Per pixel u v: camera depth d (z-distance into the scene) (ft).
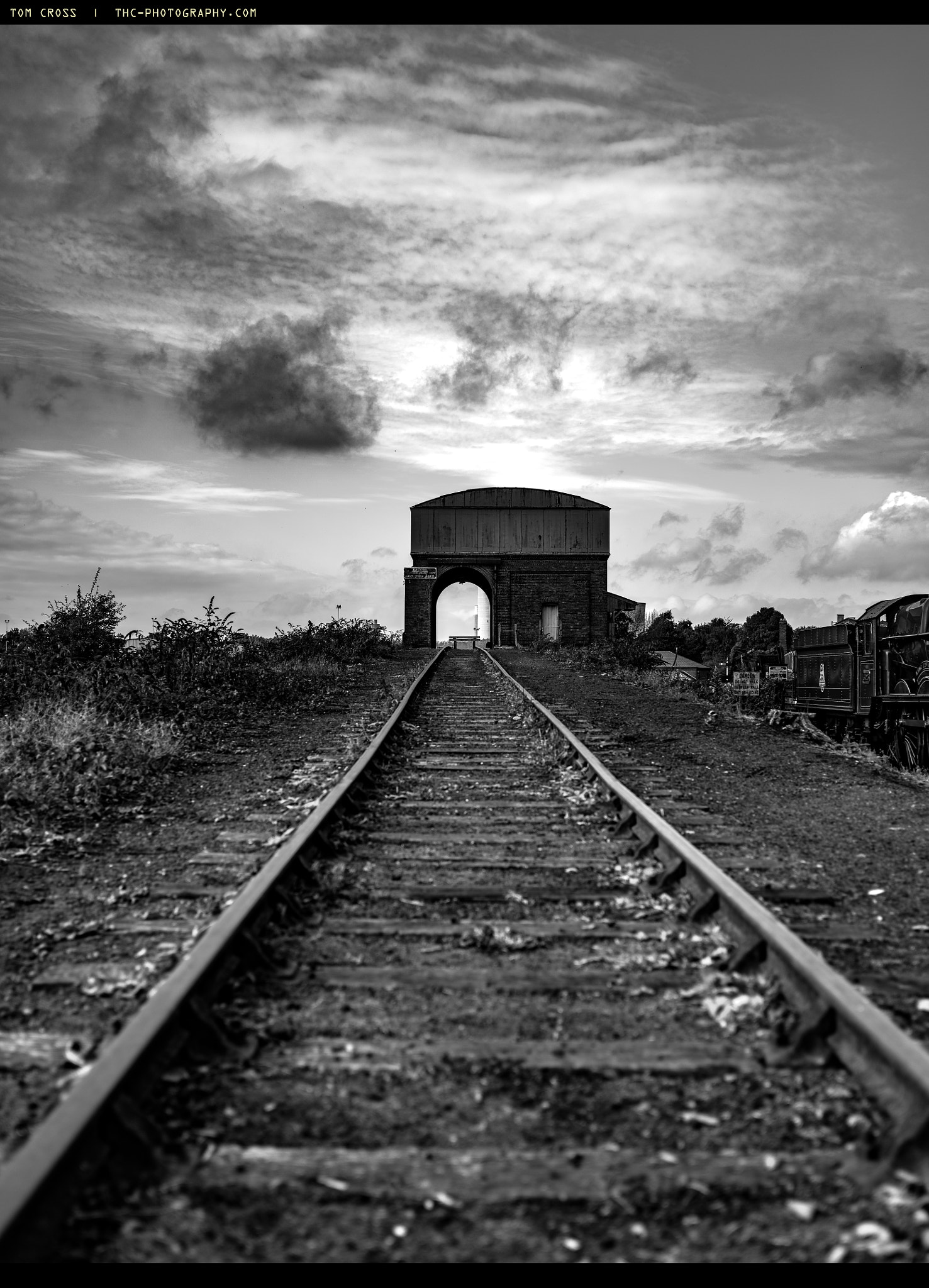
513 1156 9.71
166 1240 8.38
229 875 20.21
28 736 33.42
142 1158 9.39
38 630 48.57
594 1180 9.30
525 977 14.44
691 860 18.61
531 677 86.94
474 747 39.60
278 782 31.89
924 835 25.54
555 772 33.24
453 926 16.63
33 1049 12.24
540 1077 11.41
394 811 26.37
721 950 15.37
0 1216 7.59
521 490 198.90
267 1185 9.15
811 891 19.45
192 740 39.73
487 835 23.58
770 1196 9.09
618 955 15.48
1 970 15.14
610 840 23.11
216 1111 10.52
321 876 19.40
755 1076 11.38
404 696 56.80
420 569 194.70
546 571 196.75
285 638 86.53
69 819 25.80
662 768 36.40
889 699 46.03
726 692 64.39
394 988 14.07
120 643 49.78
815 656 56.49
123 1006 13.69
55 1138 8.65
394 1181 9.25
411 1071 11.50
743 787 32.89
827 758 41.19
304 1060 11.71
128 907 18.31
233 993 13.62
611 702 63.98
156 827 25.36
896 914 18.38
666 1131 10.22
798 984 13.15
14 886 19.86
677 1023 12.99
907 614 46.39
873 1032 10.94
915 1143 9.43
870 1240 8.45
